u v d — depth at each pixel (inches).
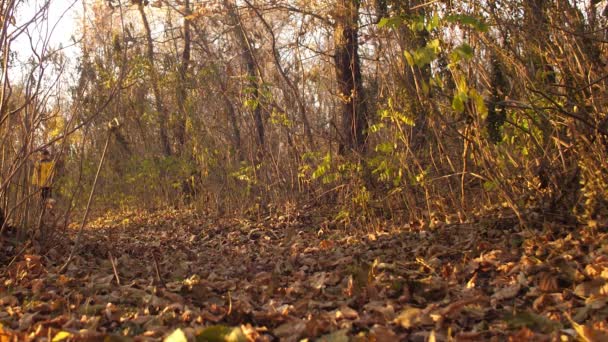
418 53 207.6
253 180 503.2
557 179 262.1
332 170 413.7
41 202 313.7
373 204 370.9
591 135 242.1
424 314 160.9
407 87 294.0
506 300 179.3
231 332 135.6
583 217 241.6
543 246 228.2
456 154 336.5
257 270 276.1
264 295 205.2
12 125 303.0
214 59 644.7
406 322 158.1
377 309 171.2
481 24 200.2
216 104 578.9
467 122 259.8
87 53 341.1
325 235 374.9
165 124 626.8
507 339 144.3
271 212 482.0
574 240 231.5
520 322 150.3
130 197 628.7
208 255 348.5
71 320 168.7
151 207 633.6
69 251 310.5
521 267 203.3
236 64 670.5
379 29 343.9
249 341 143.6
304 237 382.6
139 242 405.7
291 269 262.4
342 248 308.7
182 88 587.8
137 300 200.2
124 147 622.2
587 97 247.9
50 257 291.6
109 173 620.4
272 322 168.4
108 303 191.3
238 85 570.3
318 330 155.3
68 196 446.3
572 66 249.6
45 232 311.4
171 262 300.8
